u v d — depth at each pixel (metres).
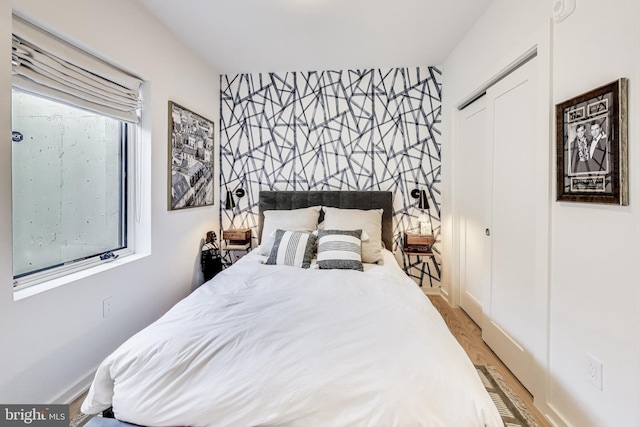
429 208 3.09
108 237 2.01
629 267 1.04
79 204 1.79
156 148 2.23
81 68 1.65
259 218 3.18
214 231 3.18
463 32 2.38
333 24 2.27
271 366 1.05
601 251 1.16
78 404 1.54
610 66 1.11
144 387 1.06
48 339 1.44
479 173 2.38
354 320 1.35
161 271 2.31
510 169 1.85
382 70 3.08
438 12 2.12
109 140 2.00
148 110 2.16
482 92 2.27
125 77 1.95
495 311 2.05
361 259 2.45
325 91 3.15
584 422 1.24
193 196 2.74
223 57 2.83
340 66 3.03
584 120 1.21
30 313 1.35
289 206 3.13
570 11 1.30
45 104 1.57
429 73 3.04
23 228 1.47
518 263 1.77
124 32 1.88
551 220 1.45
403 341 1.17
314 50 2.69
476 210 2.44
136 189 2.17
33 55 1.38
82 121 1.79
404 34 2.41
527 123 1.68
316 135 3.18
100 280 1.74
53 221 1.62
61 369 1.50
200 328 1.25
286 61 2.92
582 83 1.25
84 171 1.82
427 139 3.07
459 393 0.96
